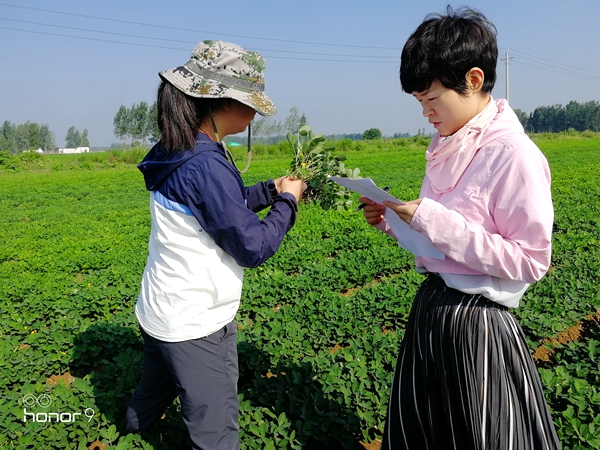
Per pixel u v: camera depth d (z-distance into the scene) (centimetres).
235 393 280
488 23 210
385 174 2514
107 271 792
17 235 1234
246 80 254
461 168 221
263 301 601
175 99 241
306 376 408
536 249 203
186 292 254
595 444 316
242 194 248
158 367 295
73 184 2827
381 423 363
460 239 209
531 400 221
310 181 284
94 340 493
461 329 223
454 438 233
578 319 548
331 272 714
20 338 530
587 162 2686
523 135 213
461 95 212
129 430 329
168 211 249
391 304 573
